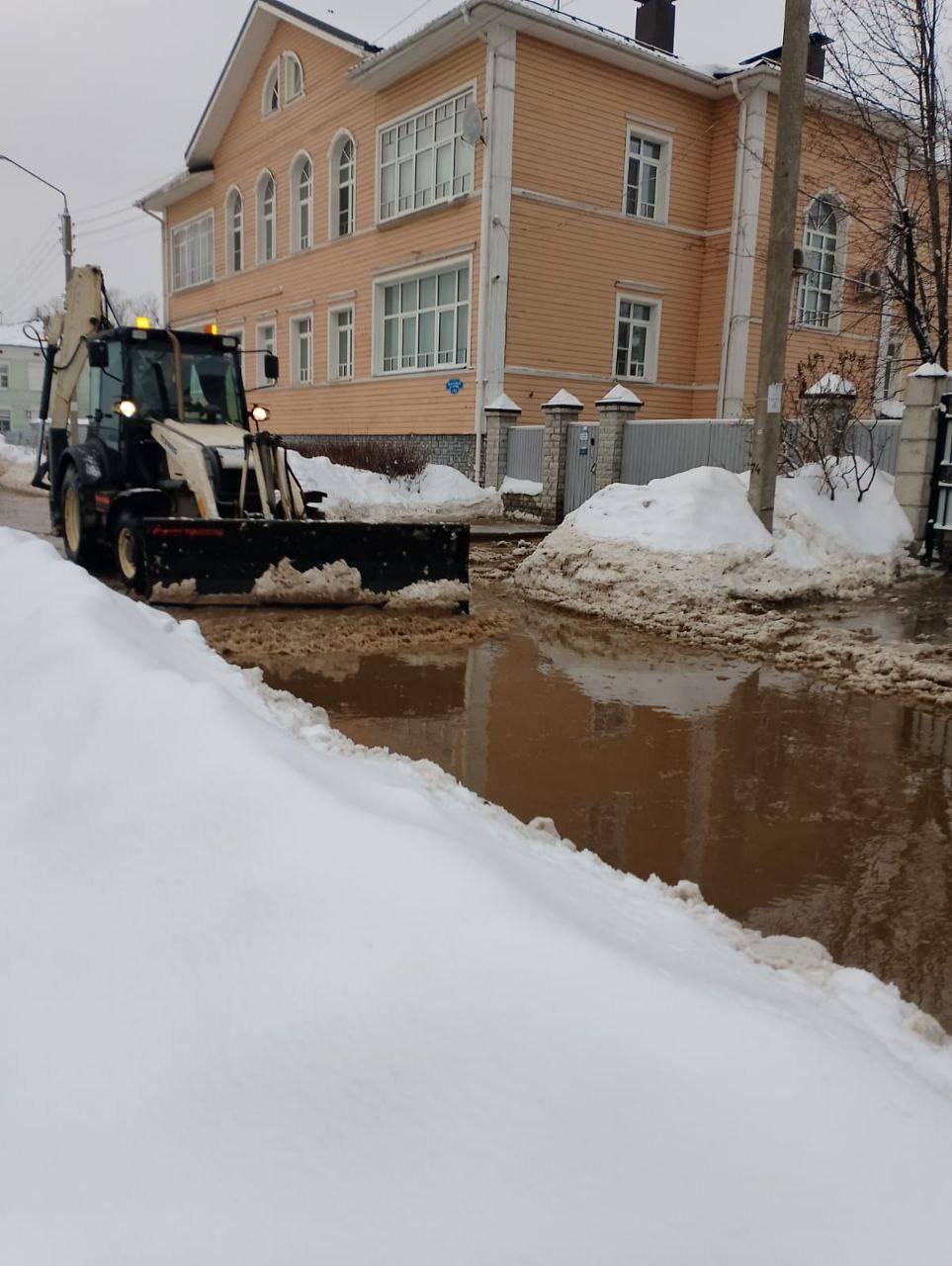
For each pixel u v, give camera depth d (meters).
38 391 67.19
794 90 9.51
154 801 2.61
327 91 21.91
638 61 18.38
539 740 5.32
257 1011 1.81
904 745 5.37
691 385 21.12
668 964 2.01
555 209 18.31
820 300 20.98
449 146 18.50
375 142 20.47
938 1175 1.43
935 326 14.25
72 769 2.92
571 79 18.05
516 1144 1.46
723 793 4.59
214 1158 1.51
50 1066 1.80
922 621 8.55
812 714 5.93
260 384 26.34
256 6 23.14
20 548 6.33
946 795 4.63
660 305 20.22
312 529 8.13
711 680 6.70
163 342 9.58
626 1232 1.33
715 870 3.76
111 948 2.11
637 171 19.67
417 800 2.71
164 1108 1.64
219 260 28.12
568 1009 1.70
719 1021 1.68
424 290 19.81
